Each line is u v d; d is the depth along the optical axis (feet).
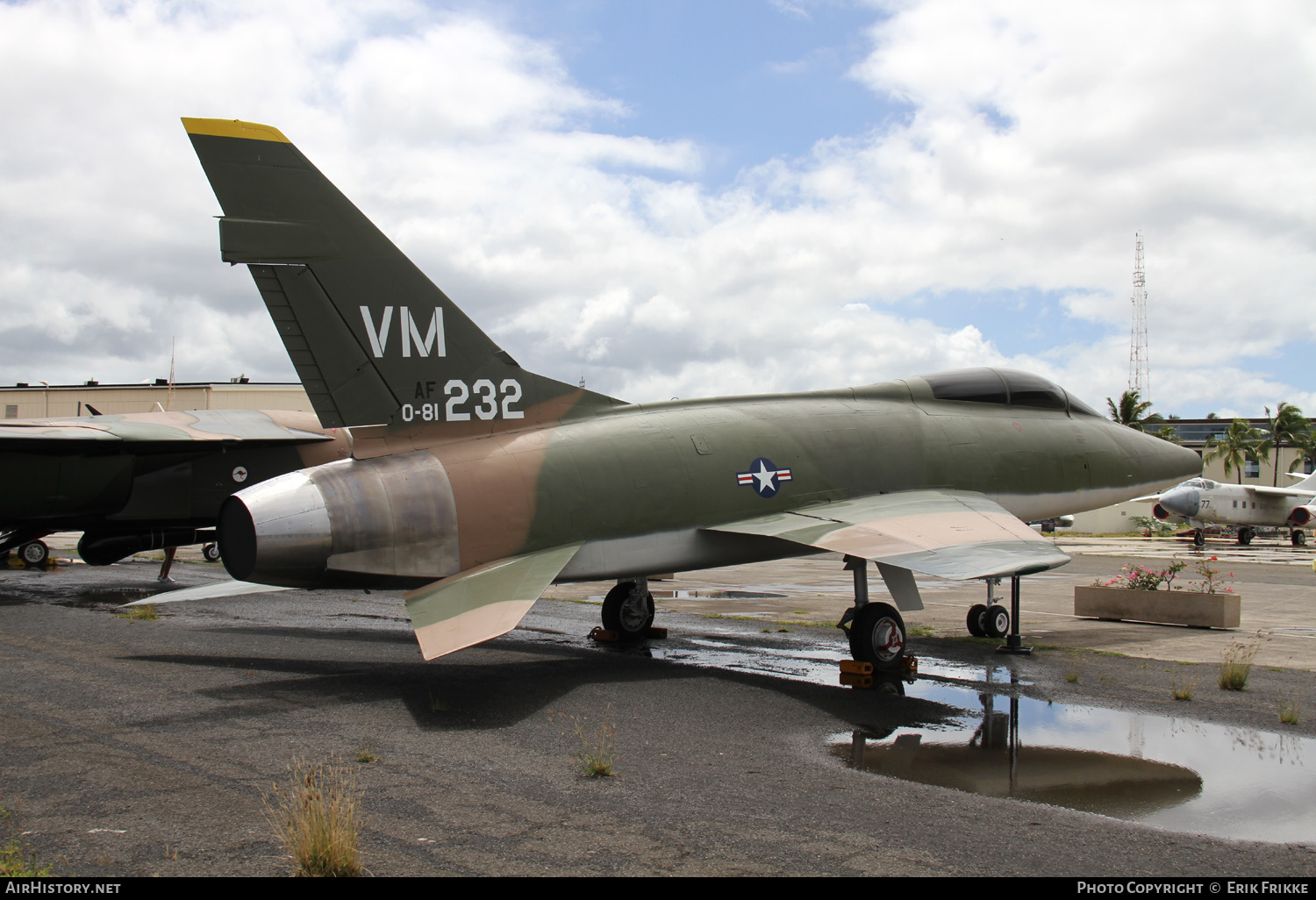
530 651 35.94
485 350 31.55
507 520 29.48
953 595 61.87
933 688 29.43
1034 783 18.94
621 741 21.72
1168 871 14.17
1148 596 45.98
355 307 29.43
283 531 26.17
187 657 32.32
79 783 17.30
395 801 16.70
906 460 38.22
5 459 50.26
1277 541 163.43
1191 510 131.44
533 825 15.60
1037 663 34.32
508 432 31.68
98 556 57.77
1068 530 208.33
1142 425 227.20
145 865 13.41
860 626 30.81
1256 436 251.60
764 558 35.55
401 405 29.89
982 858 14.57
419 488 28.43
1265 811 17.25
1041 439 42.34
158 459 56.18
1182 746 22.08
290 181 28.86
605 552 31.50
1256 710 26.27
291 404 161.38
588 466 31.37
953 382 42.11
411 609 26.13
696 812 16.53
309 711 24.13
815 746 21.80
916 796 17.84
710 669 32.17
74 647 33.73
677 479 32.86
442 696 26.45
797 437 36.14
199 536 59.52
